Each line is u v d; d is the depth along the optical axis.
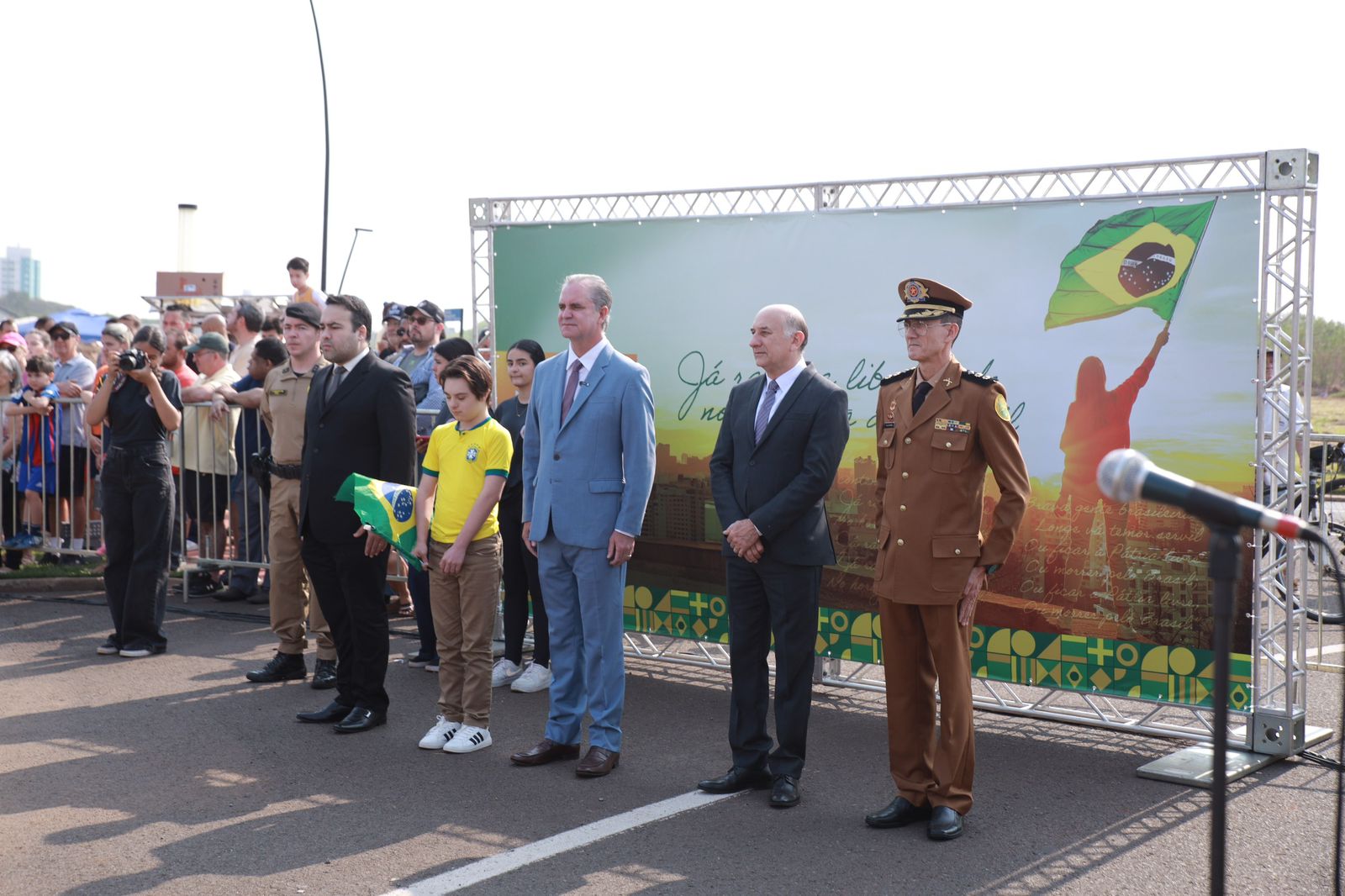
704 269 6.90
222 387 9.13
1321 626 7.55
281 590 6.88
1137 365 5.69
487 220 7.63
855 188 6.45
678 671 7.45
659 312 7.06
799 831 4.62
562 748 5.55
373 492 5.59
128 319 13.52
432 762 5.49
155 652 7.55
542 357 7.00
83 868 4.23
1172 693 5.68
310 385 6.17
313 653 7.63
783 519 4.80
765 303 6.71
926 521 4.57
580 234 7.31
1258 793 5.07
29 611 8.80
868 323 6.40
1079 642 5.90
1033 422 5.95
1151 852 4.41
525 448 5.67
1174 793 5.09
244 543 9.01
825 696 6.82
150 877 4.16
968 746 4.62
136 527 7.44
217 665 7.29
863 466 6.44
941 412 4.60
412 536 5.61
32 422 9.73
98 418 7.41
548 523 5.36
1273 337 5.44
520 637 7.09
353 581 5.94
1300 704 5.65
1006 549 4.53
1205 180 5.52
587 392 5.32
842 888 4.08
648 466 5.30
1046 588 5.96
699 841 4.51
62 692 6.66
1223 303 5.48
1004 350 6.01
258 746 5.72
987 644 6.14
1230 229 5.45
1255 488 5.45
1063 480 5.89
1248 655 5.49
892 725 4.71
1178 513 5.61
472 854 4.38
